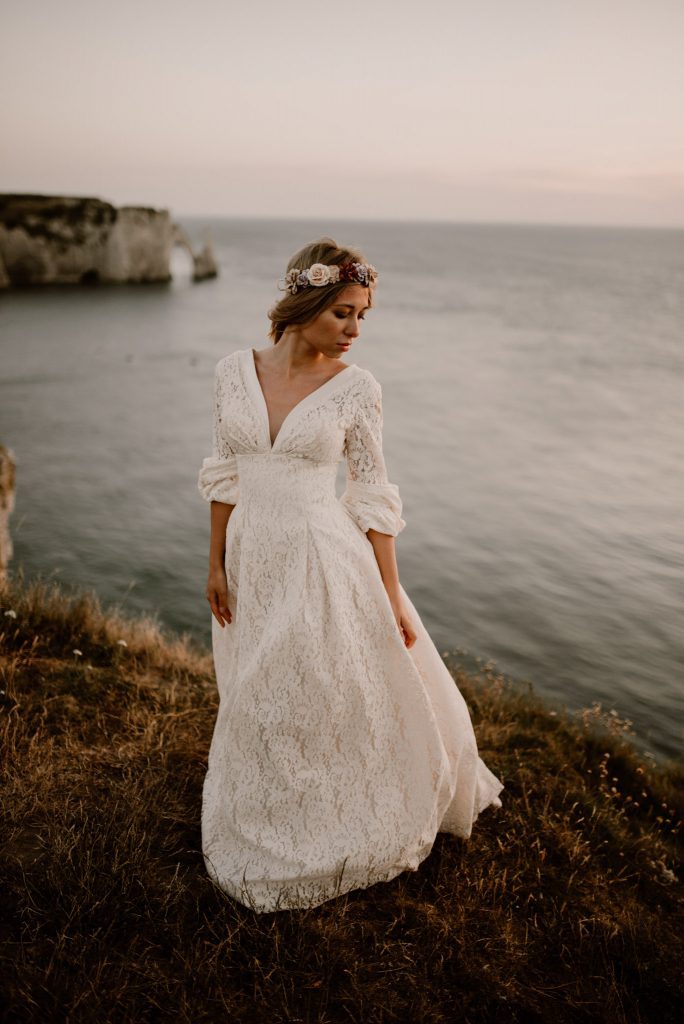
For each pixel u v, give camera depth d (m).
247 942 2.05
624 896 2.62
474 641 10.89
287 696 2.14
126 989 1.85
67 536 15.02
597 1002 2.06
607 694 9.38
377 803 2.30
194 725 3.17
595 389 34.25
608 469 20.91
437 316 65.44
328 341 2.06
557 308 75.50
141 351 41.06
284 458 2.12
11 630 3.78
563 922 2.37
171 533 15.54
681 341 53.16
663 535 15.64
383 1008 1.92
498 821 2.85
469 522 16.44
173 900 2.12
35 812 2.40
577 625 11.44
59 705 3.11
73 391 30.28
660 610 12.03
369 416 2.18
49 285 69.81
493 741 3.81
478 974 2.07
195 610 11.77
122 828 2.35
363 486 2.26
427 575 13.41
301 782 2.20
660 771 4.86
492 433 25.34
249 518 2.21
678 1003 2.14
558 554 14.55
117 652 3.87
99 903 2.03
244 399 2.14
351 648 2.19
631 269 152.50
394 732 2.32
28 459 20.70
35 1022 1.72
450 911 2.29
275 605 2.17
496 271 131.88
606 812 3.22
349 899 2.28
